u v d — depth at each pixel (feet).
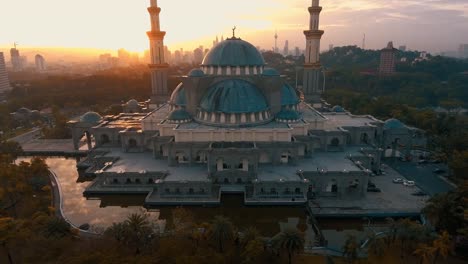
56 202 295.07
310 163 326.24
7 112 612.70
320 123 364.99
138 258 183.93
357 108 579.07
